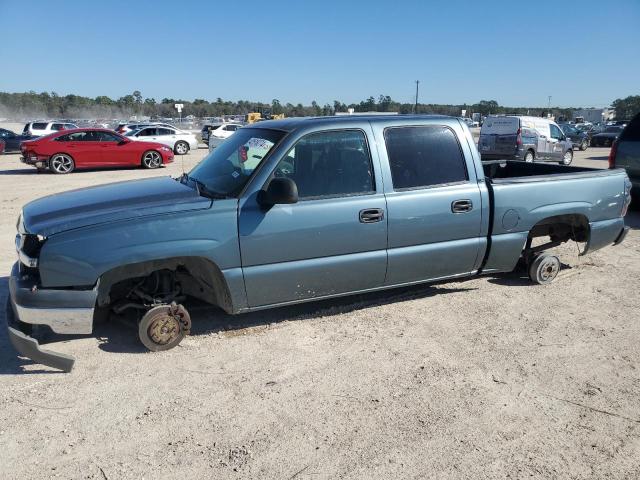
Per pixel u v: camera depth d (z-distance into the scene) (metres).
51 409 3.40
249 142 4.58
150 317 4.06
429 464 2.91
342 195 4.37
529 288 5.71
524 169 6.79
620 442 3.12
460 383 3.75
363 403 3.49
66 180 15.68
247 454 2.98
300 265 4.27
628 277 6.13
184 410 3.40
